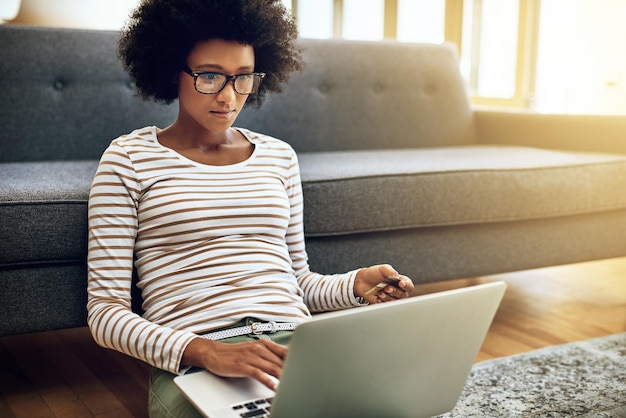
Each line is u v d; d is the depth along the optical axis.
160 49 1.23
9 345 1.95
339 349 0.85
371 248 1.90
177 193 1.20
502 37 4.52
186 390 0.97
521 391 1.60
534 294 2.46
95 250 1.18
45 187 1.53
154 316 1.17
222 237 1.21
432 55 2.83
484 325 1.00
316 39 2.60
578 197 2.15
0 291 1.48
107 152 1.22
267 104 2.42
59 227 1.49
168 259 1.19
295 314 1.19
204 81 1.18
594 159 2.24
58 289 1.53
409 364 0.94
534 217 2.10
